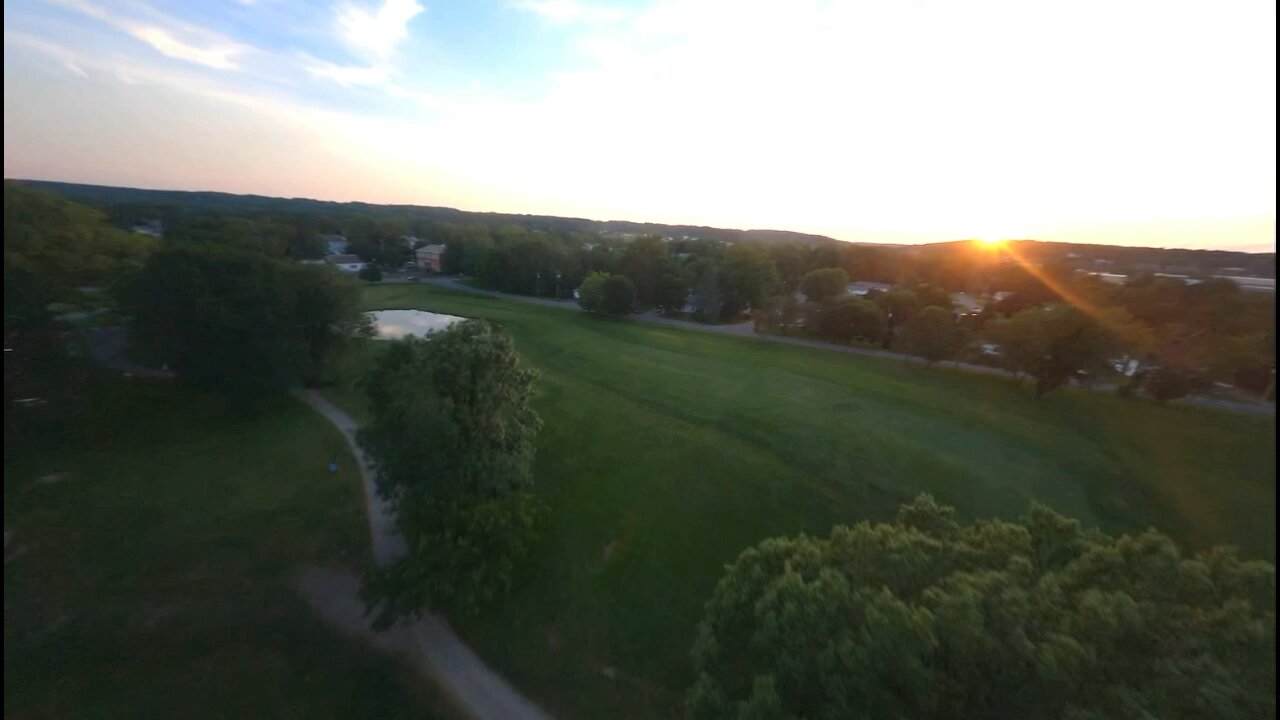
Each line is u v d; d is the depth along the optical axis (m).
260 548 28.53
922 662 13.01
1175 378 51.59
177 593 25.36
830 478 38.16
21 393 39.97
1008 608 13.12
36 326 39.38
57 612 23.81
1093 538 17.97
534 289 118.19
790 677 14.59
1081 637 12.78
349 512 31.61
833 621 14.58
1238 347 50.69
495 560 25.52
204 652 22.52
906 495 36.38
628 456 40.44
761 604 16.06
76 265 41.00
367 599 23.25
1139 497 37.12
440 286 122.88
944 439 45.00
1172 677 11.67
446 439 27.11
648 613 25.67
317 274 50.34
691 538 31.02
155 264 42.97
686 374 61.50
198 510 31.36
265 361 44.47
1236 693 10.98
